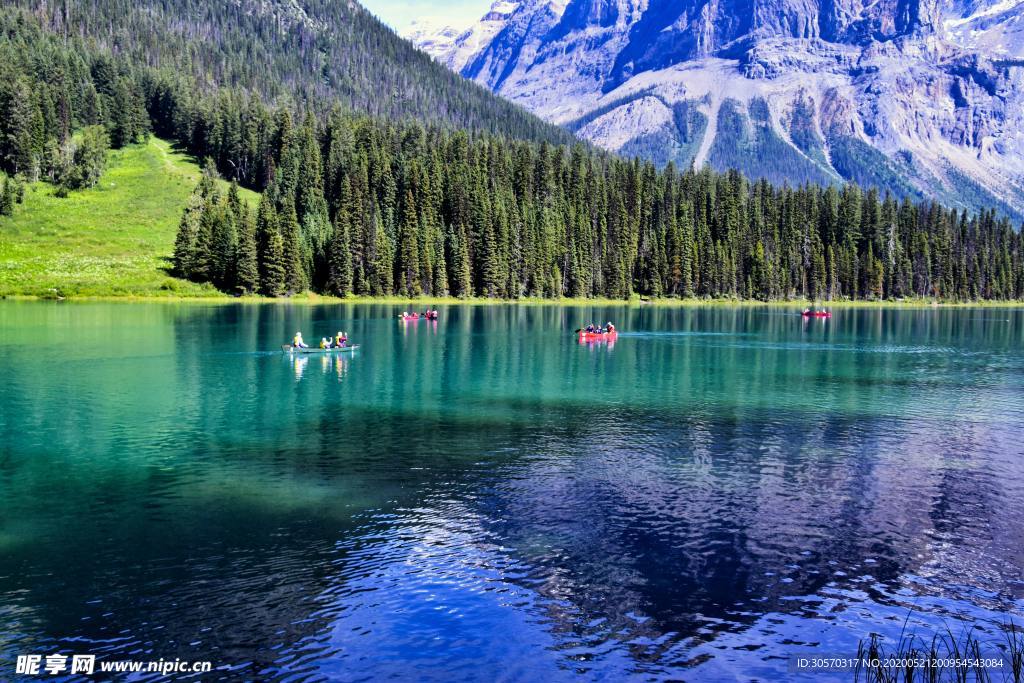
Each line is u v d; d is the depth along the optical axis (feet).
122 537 75.15
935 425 134.82
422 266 562.66
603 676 52.49
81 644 55.42
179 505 84.94
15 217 531.50
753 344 285.64
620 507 86.28
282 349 228.63
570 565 69.87
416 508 84.94
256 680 51.44
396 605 61.77
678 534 78.07
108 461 102.42
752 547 74.84
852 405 154.10
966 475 101.76
